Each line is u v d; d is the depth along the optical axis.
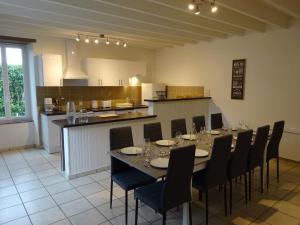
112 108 5.96
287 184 3.49
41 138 5.37
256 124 4.88
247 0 3.24
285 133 4.45
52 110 5.22
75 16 3.46
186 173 2.13
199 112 5.70
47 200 2.99
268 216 2.67
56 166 4.18
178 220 2.59
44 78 4.96
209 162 2.41
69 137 3.51
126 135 2.99
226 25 4.46
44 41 5.19
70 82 5.66
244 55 4.94
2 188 3.32
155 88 6.49
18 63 5.23
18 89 5.31
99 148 3.85
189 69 6.21
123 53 6.56
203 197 3.10
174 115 5.25
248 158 3.01
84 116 4.13
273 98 4.55
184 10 3.14
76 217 2.63
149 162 2.33
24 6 2.99
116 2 2.94
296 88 4.21
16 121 5.21
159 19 3.93
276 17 3.85
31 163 4.33
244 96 5.03
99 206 2.86
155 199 2.16
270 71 4.55
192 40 5.65
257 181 3.60
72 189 3.29
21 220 2.56
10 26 4.24
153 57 7.24
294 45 4.16
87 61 5.61
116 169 2.78
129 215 2.68
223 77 5.40
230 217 2.65
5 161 4.43
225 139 2.49
